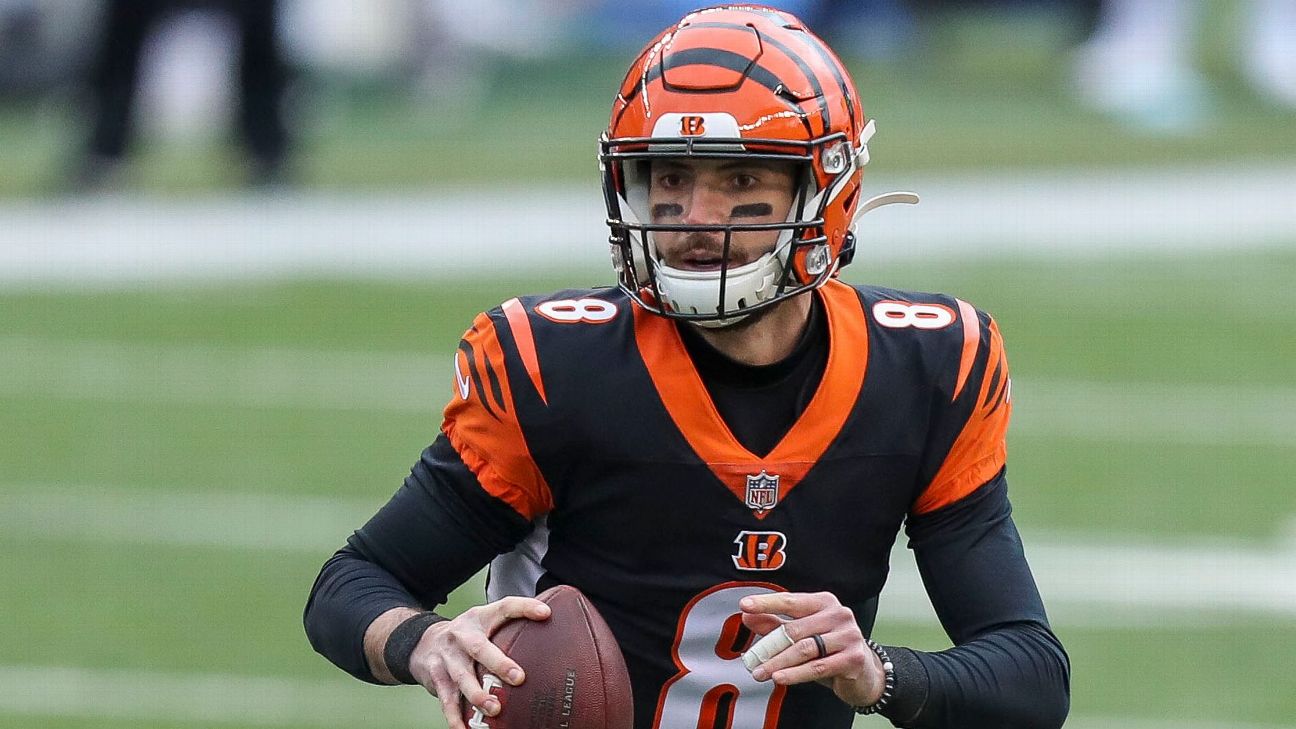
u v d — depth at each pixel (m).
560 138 62.53
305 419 31.05
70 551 23.88
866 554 10.34
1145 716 18.34
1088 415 31.70
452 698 9.52
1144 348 36.91
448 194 52.78
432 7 63.41
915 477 10.34
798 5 66.19
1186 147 61.72
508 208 50.69
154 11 49.69
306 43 62.16
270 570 23.12
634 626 10.29
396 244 45.94
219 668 19.73
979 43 67.81
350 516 25.53
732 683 10.34
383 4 63.19
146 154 57.44
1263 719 18.33
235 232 47.09
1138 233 48.97
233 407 31.81
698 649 10.29
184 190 52.41
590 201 51.84
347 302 39.97
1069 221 50.19
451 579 10.41
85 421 30.81
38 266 43.28
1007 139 61.91
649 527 10.12
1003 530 10.56
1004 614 10.27
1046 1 66.88
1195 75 67.00
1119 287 42.56
